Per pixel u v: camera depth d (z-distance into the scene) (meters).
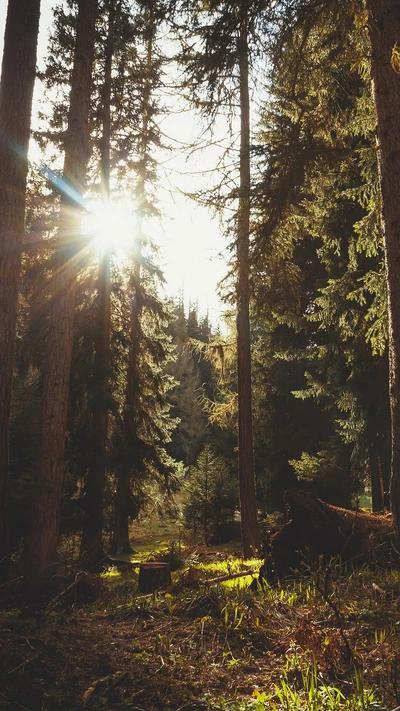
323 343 17.95
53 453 8.73
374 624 4.44
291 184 7.38
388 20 6.24
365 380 13.95
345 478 16.17
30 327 14.13
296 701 3.37
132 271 17.12
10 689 3.30
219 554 15.09
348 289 12.02
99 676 3.74
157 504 17.80
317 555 6.59
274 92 9.27
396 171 6.17
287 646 4.36
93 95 15.34
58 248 9.53
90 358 15.26
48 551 8.30
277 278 9.77
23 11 8.36
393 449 6.06
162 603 5.68
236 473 23.48
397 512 5.95
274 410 19.89
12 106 8.16
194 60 7.96
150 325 18.02
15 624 4.77
